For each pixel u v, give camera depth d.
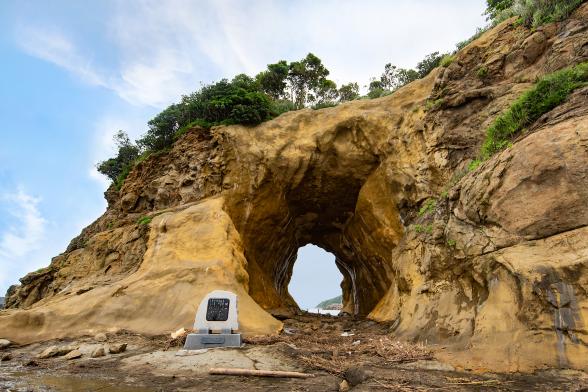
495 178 8.98
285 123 20.70
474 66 15.92
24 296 20.84
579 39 11.23
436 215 11.66
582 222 6.90
